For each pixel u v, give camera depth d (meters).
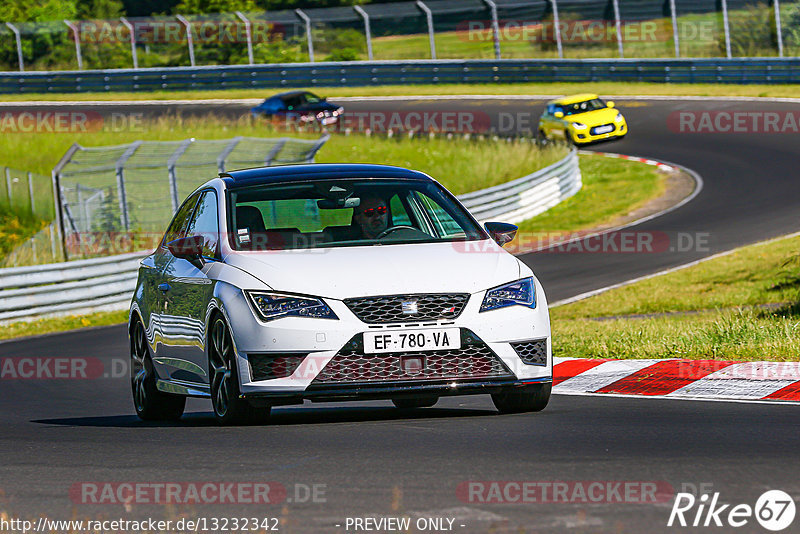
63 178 110.81
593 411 28.70
